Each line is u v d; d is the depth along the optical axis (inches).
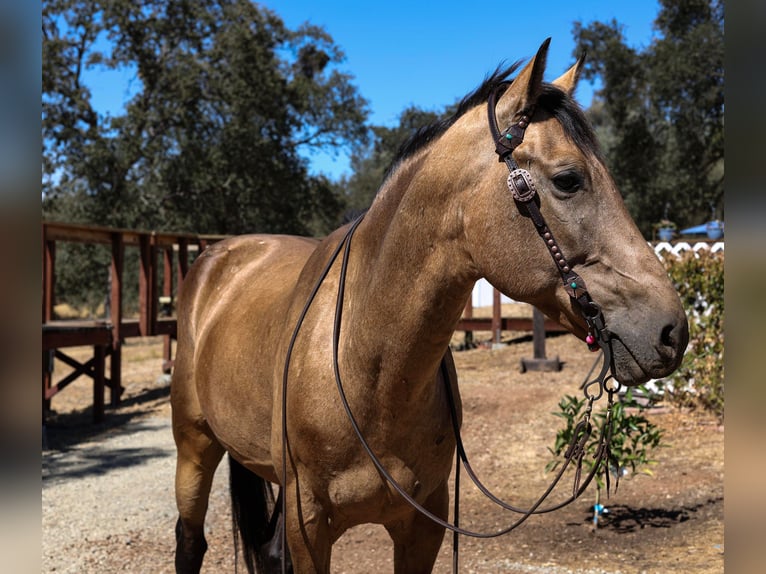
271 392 98.3
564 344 471.5
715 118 924.6
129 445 282.5
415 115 948.0
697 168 959.6
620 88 932.0
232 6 949.2
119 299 350.3
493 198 71.4
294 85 1013.8
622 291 66.6
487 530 171.0
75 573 148.1
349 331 83.6
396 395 80.0
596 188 68.6
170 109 895.7
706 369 262.7
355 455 83.0
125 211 888.3
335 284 91.3
